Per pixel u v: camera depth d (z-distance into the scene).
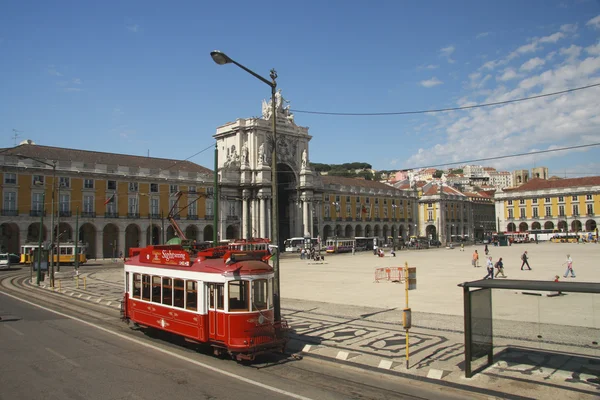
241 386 6.36
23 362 7.54
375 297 14.62
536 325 8.82
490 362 7.01
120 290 18.02
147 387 6.27
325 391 6.20
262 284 7.84
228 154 50.50
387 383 6.58
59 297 16.55
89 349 8.49
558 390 5.98
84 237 40.94
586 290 5.64
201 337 7.86
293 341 8.99
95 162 42.12
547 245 55.84
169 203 44.69
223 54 8.64
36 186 37.25
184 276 8.37
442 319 10.75
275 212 9.30
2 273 27.66
